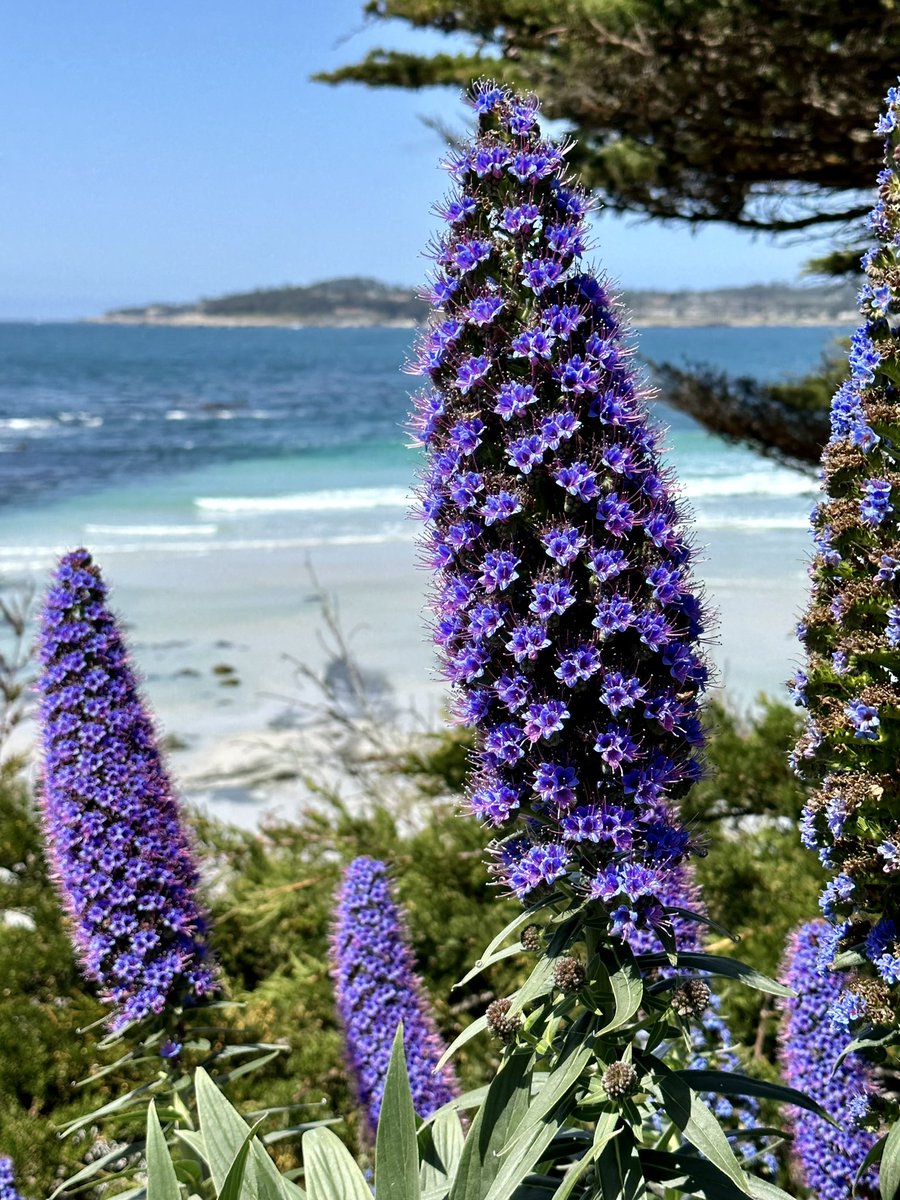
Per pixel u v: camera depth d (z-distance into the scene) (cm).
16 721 980
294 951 754
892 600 268
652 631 259
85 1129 548
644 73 945
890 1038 278
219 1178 295
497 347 272
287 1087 585
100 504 3972
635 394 273
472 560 274
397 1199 272
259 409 7969
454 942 707
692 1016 267
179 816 426
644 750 267
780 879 721
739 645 1880
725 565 2648
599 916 271
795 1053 371
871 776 272
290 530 3438
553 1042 272
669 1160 268
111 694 404
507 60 1145
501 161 272
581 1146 284
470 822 807
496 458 275
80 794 394
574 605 267
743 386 1250
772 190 1093
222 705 1731
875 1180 348
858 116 952
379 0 1179
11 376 11262
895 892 278
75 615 409
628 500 263
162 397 9025
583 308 269
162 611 2384
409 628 2200
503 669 272
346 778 1353
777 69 920
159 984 388
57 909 730
